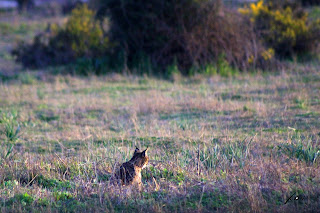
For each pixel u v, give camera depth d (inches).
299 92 1048.8
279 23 1622.8
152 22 1476.4
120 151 633.6
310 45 1572.3
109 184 494.9
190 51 1443.2
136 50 1546.5
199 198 449.1
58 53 1820.9
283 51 1584.6
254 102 976.9
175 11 1464.1
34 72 1648.6
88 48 1710.1
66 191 487.8
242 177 499.8
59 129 863.7
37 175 541.6
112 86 1317.7
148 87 1283.2
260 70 1409.9
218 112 925.2
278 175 495.8
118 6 1503.4
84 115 976.3
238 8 1758.1
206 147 626.5
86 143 731.4
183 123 836.6
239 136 711.1
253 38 1482.5
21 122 916.6
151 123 852.0
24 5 4047.7
